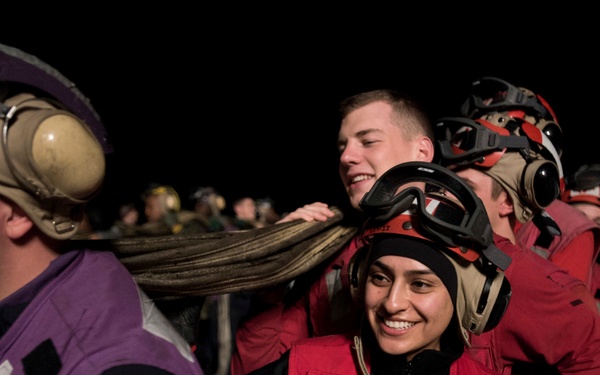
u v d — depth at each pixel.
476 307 0.97
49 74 0.69
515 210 1.37
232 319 2.86
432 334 0.96
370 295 0.98
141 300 0.74
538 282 1.20
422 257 0.93
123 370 0.63
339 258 1.39
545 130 1.47
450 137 1.44
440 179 0.98
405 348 0.95
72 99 0.71
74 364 0.64
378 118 1.32
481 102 1.52
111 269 0.75
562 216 1.69
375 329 0.99
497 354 1.23
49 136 0.64
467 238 0.93
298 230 1.31
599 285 1.96
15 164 0.64
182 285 1.19
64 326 0.67
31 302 0.69
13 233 0.68
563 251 1.64
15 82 0.66
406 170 0.99
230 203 9.35
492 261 0.95
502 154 1.34
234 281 1.23
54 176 0.65
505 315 1.21
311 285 1.42
